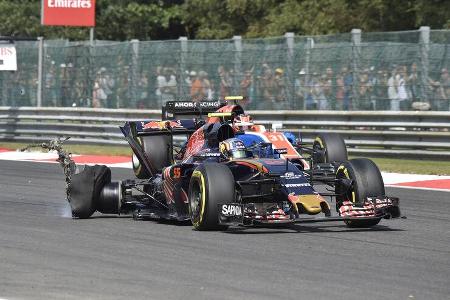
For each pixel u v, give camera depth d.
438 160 71.25
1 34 160.50
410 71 73.31
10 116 95.81
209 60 84.31
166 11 168.88
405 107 73.69
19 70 98.56
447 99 71.62
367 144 74.75
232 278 28.98
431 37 72.31
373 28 119.38
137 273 29.84
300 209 37.19
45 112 93.69
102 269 30.55
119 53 90.31
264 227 40.34
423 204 49.53
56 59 95.50
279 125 42.81
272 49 80.69
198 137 43.56
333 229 39.66
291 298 26.22
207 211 37.84
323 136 46.03
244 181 38.47
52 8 107.56
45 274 29.75
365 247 34.88
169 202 42.06
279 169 38.06
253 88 81.88
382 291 27.12
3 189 56.41
